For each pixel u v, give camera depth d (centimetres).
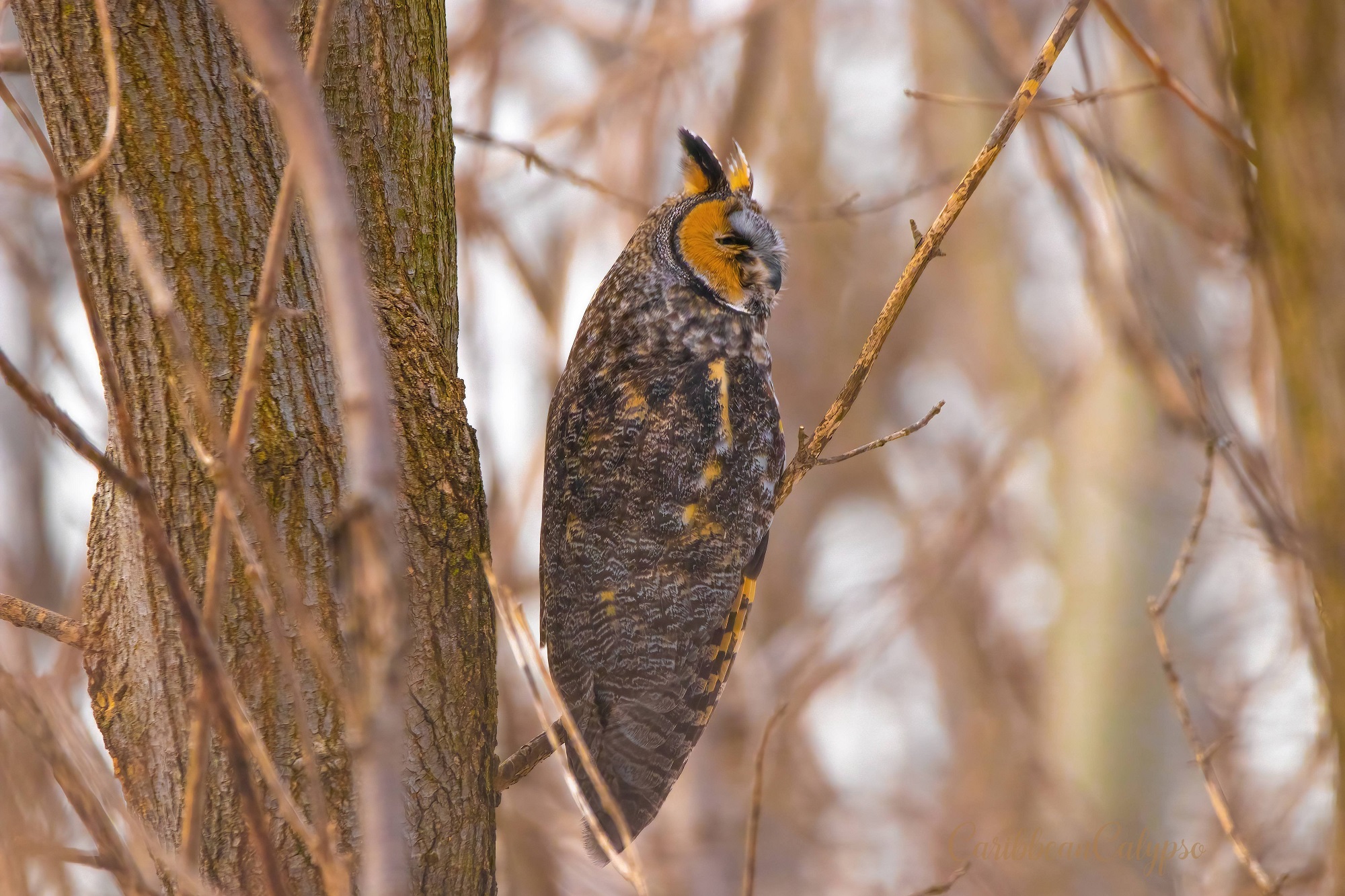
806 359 2464
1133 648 1919
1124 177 1309
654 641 912
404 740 583
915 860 2186
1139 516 1911
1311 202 560
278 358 562
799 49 2386
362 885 545
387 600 313
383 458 315
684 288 995
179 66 563
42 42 570
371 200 646
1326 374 563
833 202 2447
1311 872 948
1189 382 1020
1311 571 600
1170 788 1898
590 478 939
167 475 559
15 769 512
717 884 1769
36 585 1777
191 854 428
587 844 873
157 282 450
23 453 1781
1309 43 555
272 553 448
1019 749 2361
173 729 558
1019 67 1588
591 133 1834
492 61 1598
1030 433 2269
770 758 2264
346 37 645
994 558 2684
